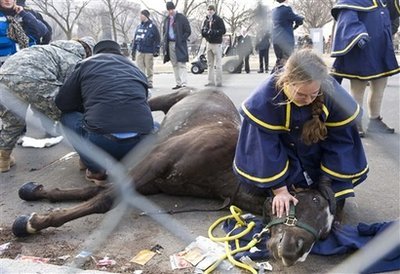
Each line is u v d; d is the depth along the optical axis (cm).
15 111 446
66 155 512
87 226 349
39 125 459
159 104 532
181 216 364
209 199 388
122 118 387
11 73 430
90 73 397
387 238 292
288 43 518
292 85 273
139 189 380
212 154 360
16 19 546
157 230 343
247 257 295
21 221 329
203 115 420
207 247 308
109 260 300
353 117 300
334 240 302
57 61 453
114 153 397
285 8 525
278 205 285
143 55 1070
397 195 389
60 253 310
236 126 408
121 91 392
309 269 286
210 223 351
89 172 426
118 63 407
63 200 389
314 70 269
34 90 429
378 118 550
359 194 392
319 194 293
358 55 515
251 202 345
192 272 286
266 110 294
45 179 443
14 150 533
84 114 404
